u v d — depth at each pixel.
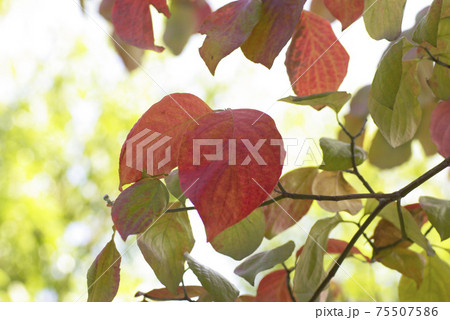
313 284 0.50
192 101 0.42
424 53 0.51
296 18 0.43
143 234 0.46
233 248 0.47
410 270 0.53
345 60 0.52
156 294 0.48
